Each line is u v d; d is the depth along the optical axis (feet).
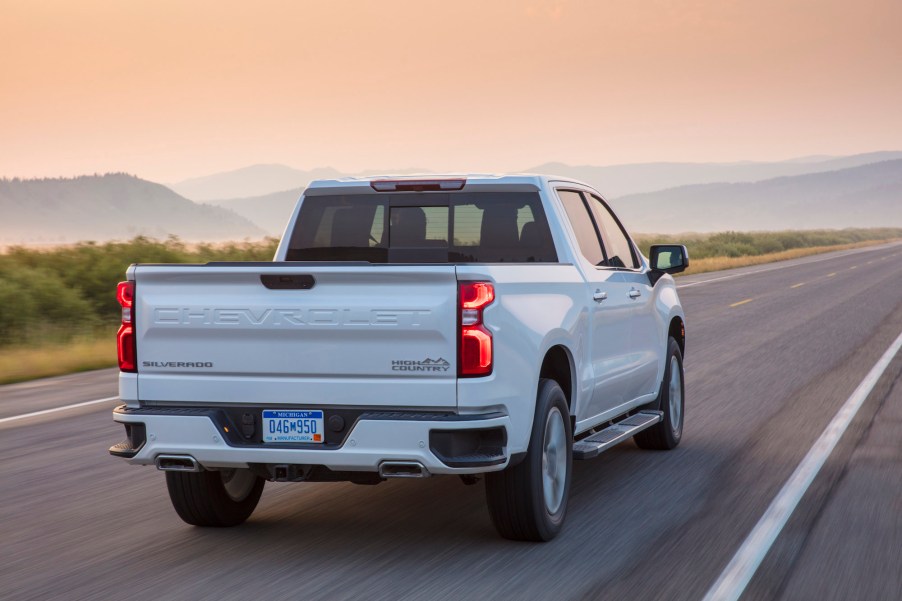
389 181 29.01
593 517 26.86
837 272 185.88
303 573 21.98
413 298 21.47
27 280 88.74
